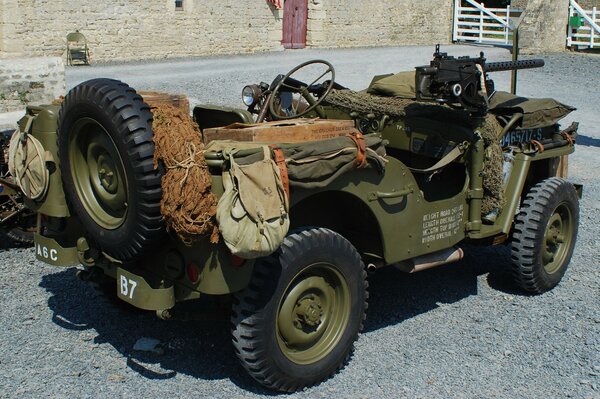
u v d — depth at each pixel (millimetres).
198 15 21594
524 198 5875
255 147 3781
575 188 5871
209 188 3709
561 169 6145
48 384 4227
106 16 19672
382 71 18609
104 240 4082
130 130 3721
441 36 28312
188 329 5012
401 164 4551
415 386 4316
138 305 3982
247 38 22891
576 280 6082
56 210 4461
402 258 4684
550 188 5621
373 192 4391
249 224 3607
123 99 3807
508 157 5500
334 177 4066
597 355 4785
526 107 5574
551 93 17109
